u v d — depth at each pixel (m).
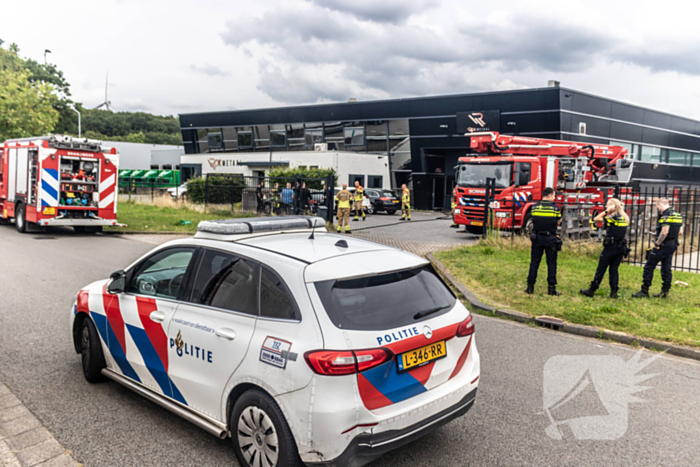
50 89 34.06
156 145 54.62
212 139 42.41
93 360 4.69
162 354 3.90
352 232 17.36
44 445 3.65
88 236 16.03
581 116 29.08
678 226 8.23
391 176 34.72
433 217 26.42
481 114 30.14
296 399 2.92
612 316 7.19
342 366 2.86
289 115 37.59
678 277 10.47
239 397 3.32
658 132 34.78
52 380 4.84
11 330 6.27
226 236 3.83
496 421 4.21
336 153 31.23
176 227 18.47
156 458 3.52
